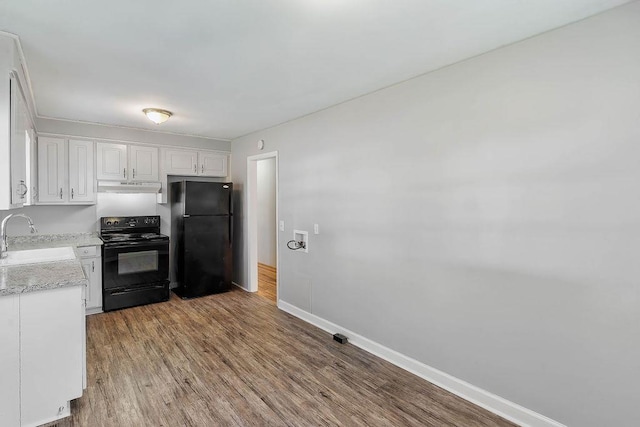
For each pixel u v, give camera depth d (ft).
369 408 7.20
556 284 6.19
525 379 6.62
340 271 10.83
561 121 6.07
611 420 5.64
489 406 7.14
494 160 6.98
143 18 5.74
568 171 6.00
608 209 5.61
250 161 15.78
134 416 6.88
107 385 7.97
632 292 5.41
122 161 14.14
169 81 8.78
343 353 9.76
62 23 5.88
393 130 9.04
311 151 11.91
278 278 13.80
